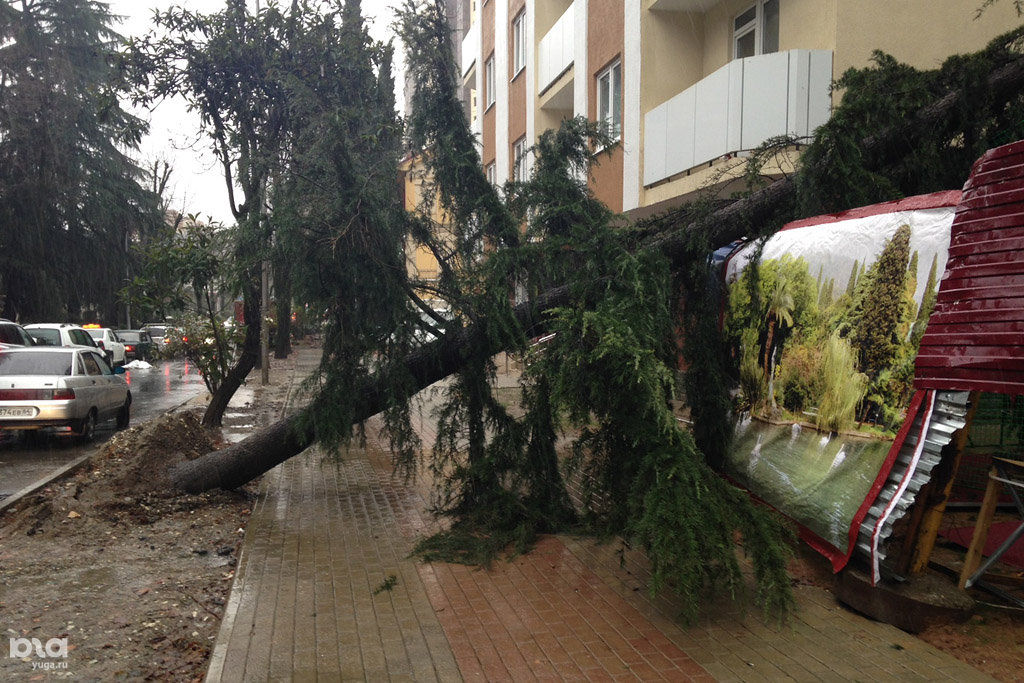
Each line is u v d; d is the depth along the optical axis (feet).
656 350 18.08
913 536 14.48
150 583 17.93
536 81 61.77
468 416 22.86
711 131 32.24
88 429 40.32
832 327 16.43
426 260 22.79
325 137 21.72
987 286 12.67
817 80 29.50
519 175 24.94
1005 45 19.86
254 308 40.86
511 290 21.74
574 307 19.48
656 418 15.55
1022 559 16.47
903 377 14.30
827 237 17.24
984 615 14.26
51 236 98.17
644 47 40.50
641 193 40.91
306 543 20.33
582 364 17.06
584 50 50.16
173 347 42.98
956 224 13.56
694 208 21.49
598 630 14.32
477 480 21.70
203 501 24.58
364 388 22.58
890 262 15.15
